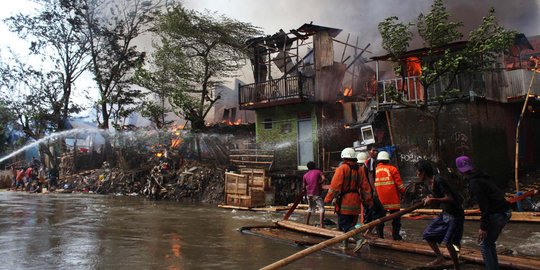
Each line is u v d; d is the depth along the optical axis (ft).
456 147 44.16
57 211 43.01
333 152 53.31
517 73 48.03
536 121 54.65
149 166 72.79
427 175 17.92
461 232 17.03
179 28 67.67
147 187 64.08
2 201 55.93
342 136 57.21
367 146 48.24
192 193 58.03
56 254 21.36
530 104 49.26
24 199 59.72
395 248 21.49
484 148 44.70
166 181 62.03
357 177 22.15
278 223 29.76
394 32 40.75
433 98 44.88
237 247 23.20
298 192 51.34
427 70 39.73
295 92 55.36
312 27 56.29
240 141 68.85
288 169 57.52
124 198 61.77
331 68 56.70
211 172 59.47
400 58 43.24
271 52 61.57
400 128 47.34
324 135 55.67
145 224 33.09
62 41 88.94
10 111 89.15
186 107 68.39
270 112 60.23
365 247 22.45
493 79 47.26
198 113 70.38
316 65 56.54
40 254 21.35
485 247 15.11
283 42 60.95
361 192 22.34
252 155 58.90
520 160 50.37
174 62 69.62
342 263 19.07
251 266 18.78
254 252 21.81
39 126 90.68
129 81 88.38
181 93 67.41
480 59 39.45
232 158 63.05
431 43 39.52
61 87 90.58
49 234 27.86
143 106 79.56
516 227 30.09
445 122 45.03
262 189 46.11
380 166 24.82
